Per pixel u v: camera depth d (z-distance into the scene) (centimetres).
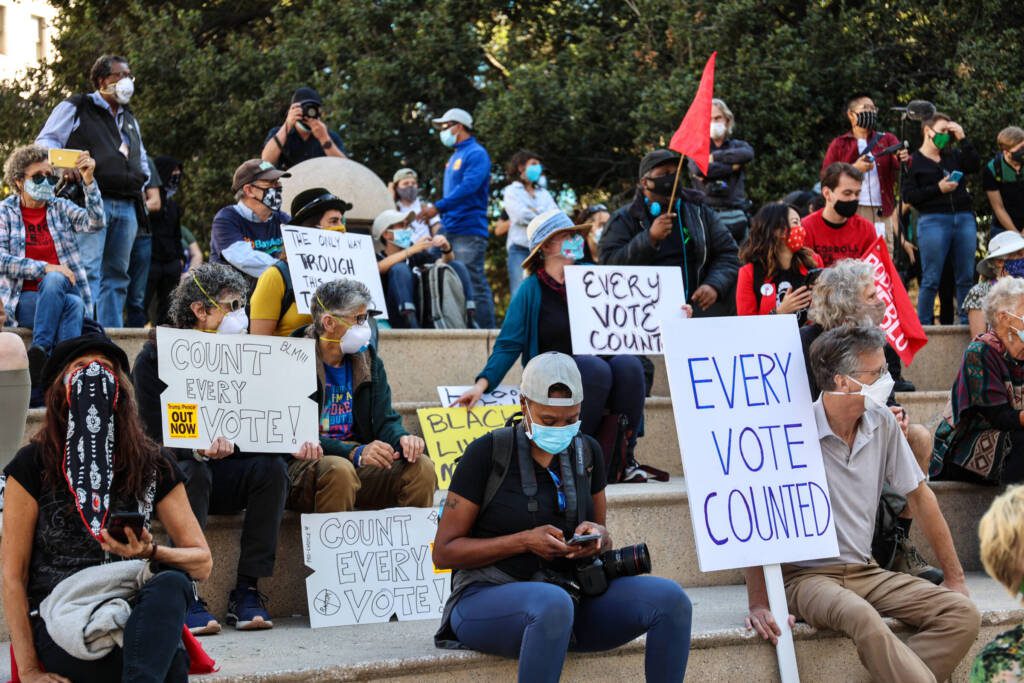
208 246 1681
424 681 411
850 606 453
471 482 412
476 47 1602
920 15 1407
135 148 763
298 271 589
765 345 489
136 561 359
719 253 681
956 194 890
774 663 464
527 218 936
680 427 468
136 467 361
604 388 596
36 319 634
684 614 402
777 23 1503
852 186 673
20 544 353
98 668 351
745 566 461
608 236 680
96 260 709
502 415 602
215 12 1798
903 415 540
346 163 862
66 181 669
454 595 423
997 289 583
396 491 517
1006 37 1340
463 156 934
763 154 1427
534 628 384
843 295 519
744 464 472
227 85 1619
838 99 1458
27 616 353
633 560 414
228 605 479
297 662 406
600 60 1553
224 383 487
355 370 528
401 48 1628
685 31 1441
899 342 645
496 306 1877
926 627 465
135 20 1738
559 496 414
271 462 477
